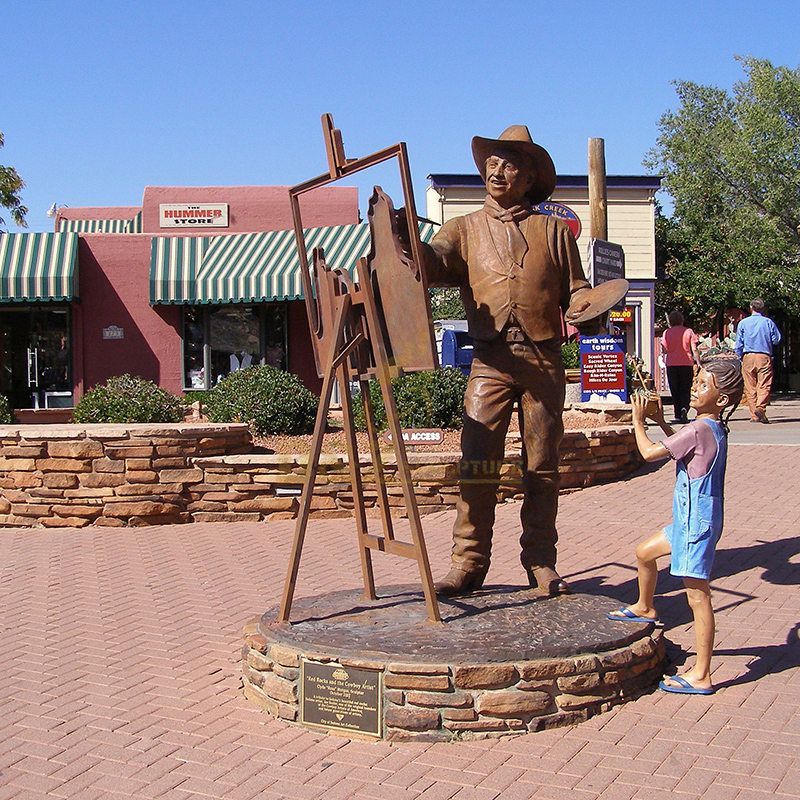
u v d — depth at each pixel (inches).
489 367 242.7
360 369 232.8
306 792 179.3
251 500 441.4
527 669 200.4
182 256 816.9
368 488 434.3
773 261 1109.7
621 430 469.7
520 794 173.9
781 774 176.4
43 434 445.4
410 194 205.2
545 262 238.2
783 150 1018.7
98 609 310.7
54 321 828.0
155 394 559.5
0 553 397.1
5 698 234.1
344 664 204.7
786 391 1141.7
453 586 246.7
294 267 797.2
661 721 202.2
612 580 309.3
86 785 186.5
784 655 236.2
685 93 1151.6
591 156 639.8
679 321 647.8
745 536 349.7
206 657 260.5
